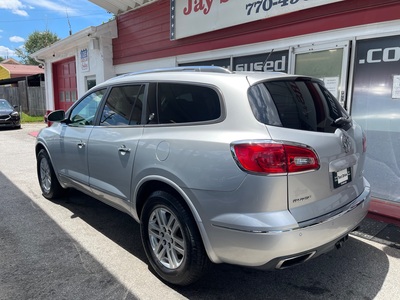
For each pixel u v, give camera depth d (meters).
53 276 3.02
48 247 3.58
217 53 6.76
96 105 3.87
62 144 4.32
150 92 3.11
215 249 2.44
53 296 2.73
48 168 4.95
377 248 3.54
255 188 2.21
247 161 2.22
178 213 2.65
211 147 2.41
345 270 3.12
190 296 2.74
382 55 4.43
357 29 4.61
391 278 2.99
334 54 4.92
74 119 4.27
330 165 2.47
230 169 2.29
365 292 2.79
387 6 4.27
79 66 11.77
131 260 3.32
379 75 4.49
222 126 2.44
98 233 3.95
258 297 2.73
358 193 2.86
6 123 14.91
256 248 2.21
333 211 2.49
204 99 2.63
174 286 2.87
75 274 3.05
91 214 4.57
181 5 7.28
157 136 2.85
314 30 5.09
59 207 4.83
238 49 6.32
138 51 9.02
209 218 2.42
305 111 2.58
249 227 2.21
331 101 2.99
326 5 4.89
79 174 4.05
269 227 2.17
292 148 2.24
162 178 2.73
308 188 2.32
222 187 2.33
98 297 2.72
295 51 5.39
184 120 2.73
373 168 4.68
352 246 3.59
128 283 2.92
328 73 5.03
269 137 2.23
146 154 2.90
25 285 2.87
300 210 2.28
